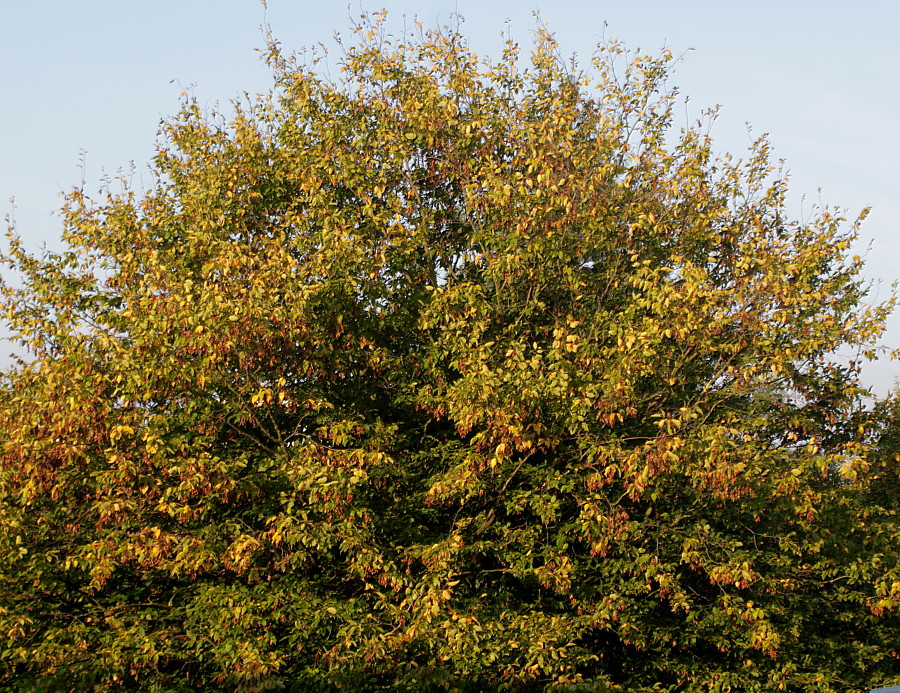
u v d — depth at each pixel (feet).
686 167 48.85
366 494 41.14
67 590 42.06
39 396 39.42
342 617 37.60
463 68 50.85
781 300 43.98
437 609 35.24
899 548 51.88
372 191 47.91
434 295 43.19
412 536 42.42
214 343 37.19
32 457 37.99
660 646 43.78
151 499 39.60
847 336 45.83
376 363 44.73
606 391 39.01
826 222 51.96
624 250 48.47
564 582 40.04
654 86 49.90
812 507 41.98
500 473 42.65
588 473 42.32
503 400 38.45
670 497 46.14
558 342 39.96
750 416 46.68
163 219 48.29
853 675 50.34
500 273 45.50
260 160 48.96
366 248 43.86
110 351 38.91
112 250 47.11
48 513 41.86
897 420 57.26
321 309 41.39
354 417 42.70
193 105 54.13
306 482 36.58
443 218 50.11
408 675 36.37
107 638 36.83
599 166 47.29
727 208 51.62
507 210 45.14
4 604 39.52
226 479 37.29
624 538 40.57
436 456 44.60
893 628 53.26
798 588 49.47
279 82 52.42
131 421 37.83
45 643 36.65
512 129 49.34
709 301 40.83
